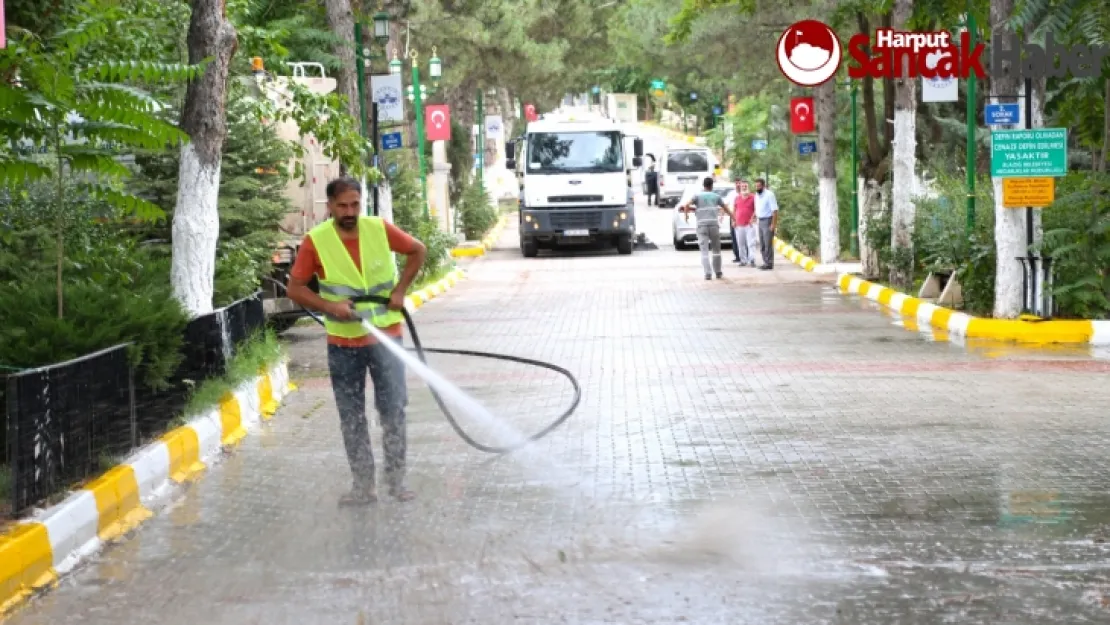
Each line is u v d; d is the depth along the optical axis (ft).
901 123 74.69
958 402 39.04
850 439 33.86
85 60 39.99
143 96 31.01
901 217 75.20
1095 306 55.01
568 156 119.85
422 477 30.50
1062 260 54.29
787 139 139.03
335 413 40.22
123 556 24.71
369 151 54.34
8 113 30.17
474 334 60.95
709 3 91.86
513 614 20.51
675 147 203.41
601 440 34.50
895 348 52.11
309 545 24.95
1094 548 23.48
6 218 42.14
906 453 31.94
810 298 75.00
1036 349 50.85
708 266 89.25
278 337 59.36
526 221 120.06
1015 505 26.63
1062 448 32.17
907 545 23.80
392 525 26.21
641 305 72.95
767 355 50.93
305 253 28.04
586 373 47.16
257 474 31.76
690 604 20.72
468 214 142.00
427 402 41.39
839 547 23.75
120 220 48.62
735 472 30.25
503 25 139.54
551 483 29.53
